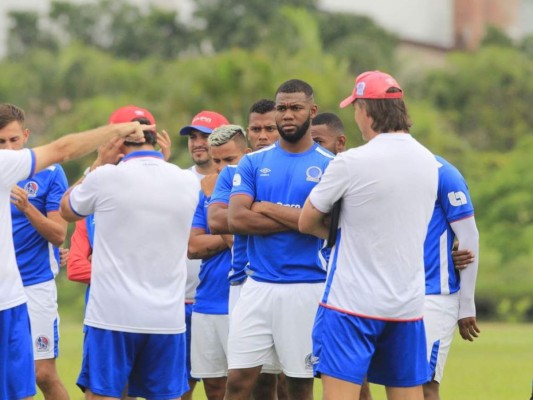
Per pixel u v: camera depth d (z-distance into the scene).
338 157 25.47
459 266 29.98
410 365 25.72
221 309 34.75
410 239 25.44
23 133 32.12
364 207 25.20
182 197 27.67
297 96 29.50
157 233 27.38
